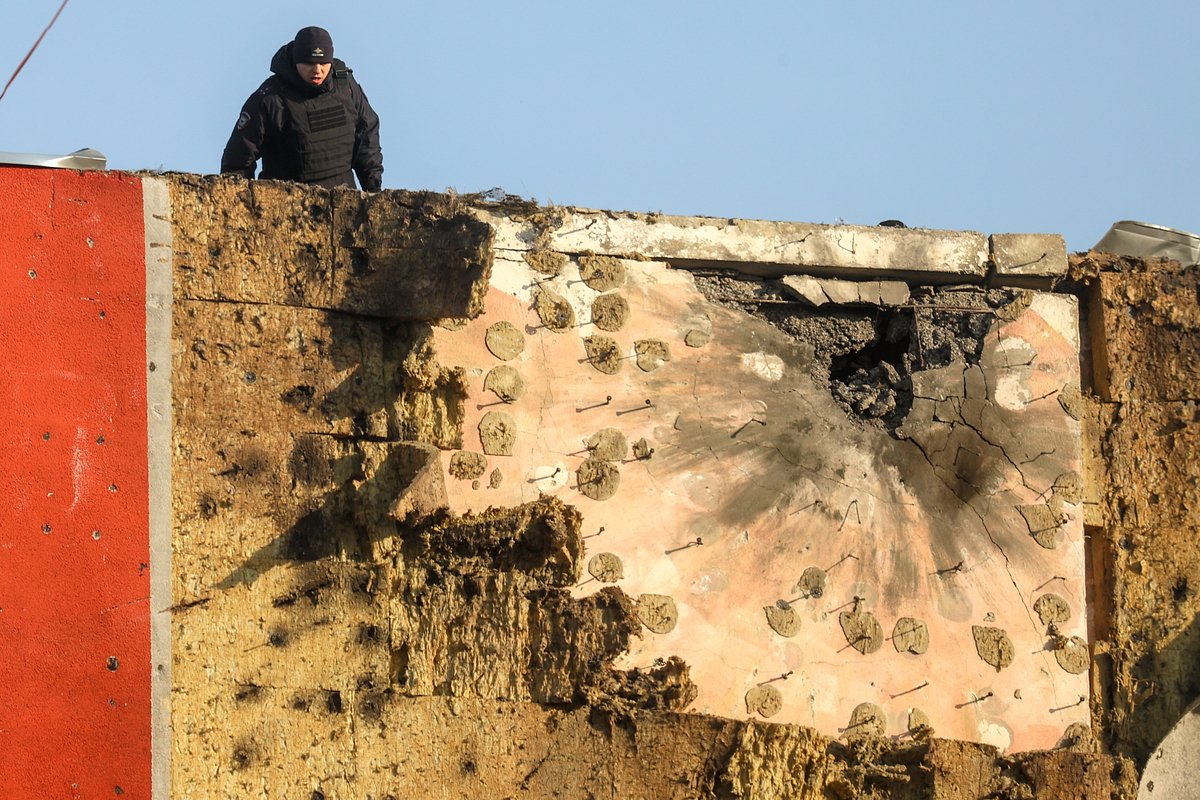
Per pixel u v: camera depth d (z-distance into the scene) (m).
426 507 55.41
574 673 56.25
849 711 59.56
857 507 61.41
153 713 54.56
